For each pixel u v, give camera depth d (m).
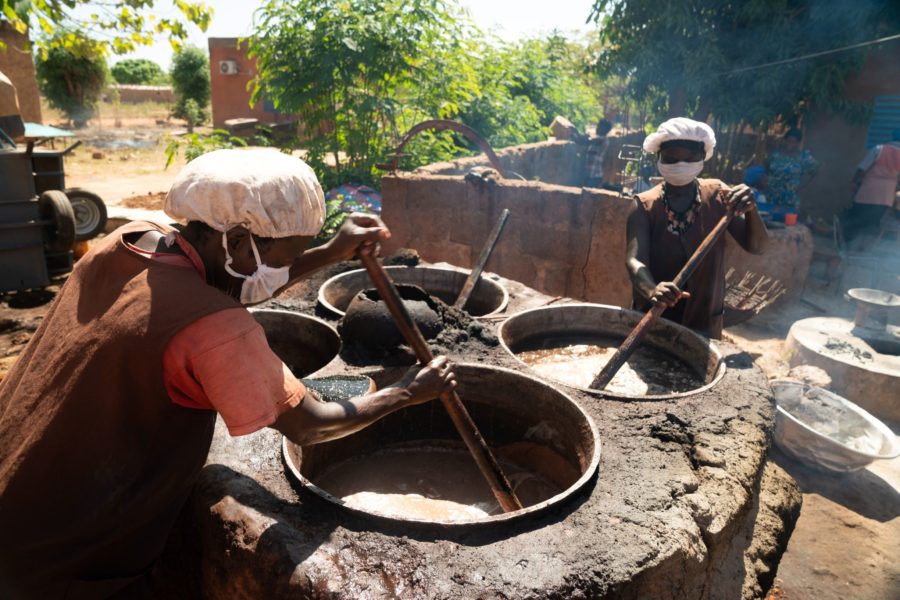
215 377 1.22
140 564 1.49
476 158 6.86
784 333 5.65
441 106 7.85
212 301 1.25
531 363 2.75
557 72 12.41
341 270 3.40
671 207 2.88
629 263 2.81
